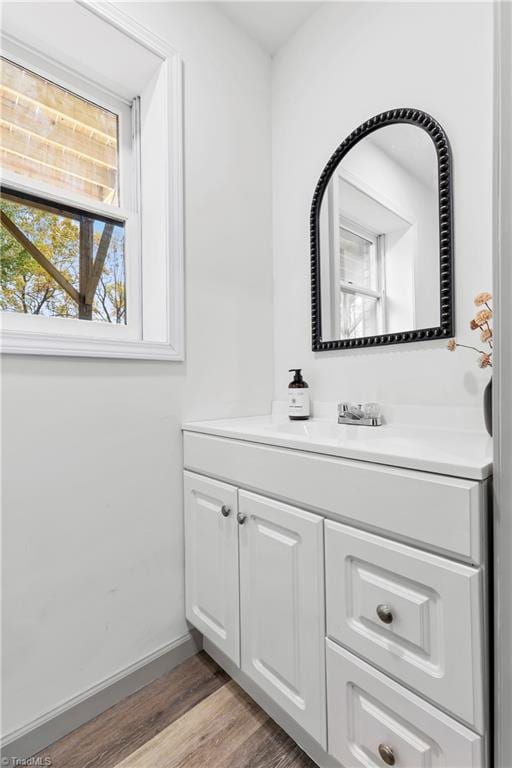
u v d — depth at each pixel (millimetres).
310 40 1562
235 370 1539
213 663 1339
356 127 1392
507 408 648
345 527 841
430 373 1192
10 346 996
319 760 965
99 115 1406
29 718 1012
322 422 1373
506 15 639
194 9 1438
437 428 1168
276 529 1012
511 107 643
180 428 1366
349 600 838
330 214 1468
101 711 1136
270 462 1024
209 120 1475
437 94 1167
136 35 1259
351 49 1405
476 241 1090
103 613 1164
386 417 1293
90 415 1150
